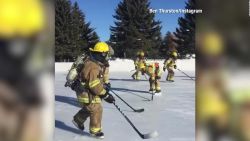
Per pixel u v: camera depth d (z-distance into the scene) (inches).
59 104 369.4
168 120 287.9
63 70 1057.5
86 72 220.5
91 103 222.8
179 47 1445.6
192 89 544.7
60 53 1408.7
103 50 219.0
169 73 690.8
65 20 1422.2
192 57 1413.6
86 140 219.5
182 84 634.8
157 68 467.8
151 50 1643.7
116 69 1102.4
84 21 1617.9
